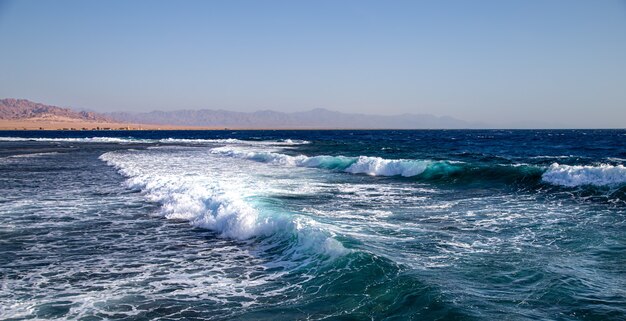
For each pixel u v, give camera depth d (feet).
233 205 36.04
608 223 33.27
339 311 17.67
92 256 26.71
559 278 20.43
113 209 41.91
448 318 16.14
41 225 35.12
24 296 20.13
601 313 16.51
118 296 20.12
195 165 85.20
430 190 52.39
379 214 37.14
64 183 60.70
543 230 31.09
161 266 24.68
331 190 51.88
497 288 19.12
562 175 51.80
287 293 20.03
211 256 26.61
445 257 24.04
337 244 24.91
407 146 158.40
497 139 246.06
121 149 150.92
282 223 30.22
